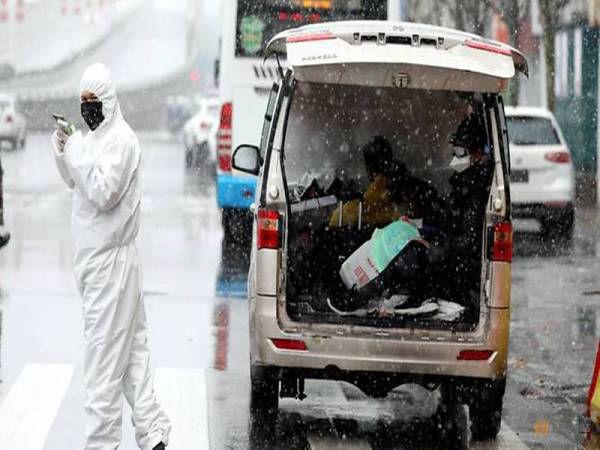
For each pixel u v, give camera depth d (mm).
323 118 22562
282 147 19109
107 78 16500
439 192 22438
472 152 20328
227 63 39531
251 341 19391
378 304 19828
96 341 16438
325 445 18438
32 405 20219
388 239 19953
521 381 22906
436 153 22562
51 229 42438
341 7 39531
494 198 19016
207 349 24609
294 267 20062
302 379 19453
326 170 22859
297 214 20891
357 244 20672
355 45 18578
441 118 22312
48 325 26375
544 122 44000
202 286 31891
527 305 30828
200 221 46312
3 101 88062
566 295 32344
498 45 19266
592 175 66125
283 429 19219
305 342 18594
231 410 20203
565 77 70875
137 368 16766
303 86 21938
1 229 33125
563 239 44344
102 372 16453
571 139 69625
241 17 39500
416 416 20484
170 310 28516
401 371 18625
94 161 16219
